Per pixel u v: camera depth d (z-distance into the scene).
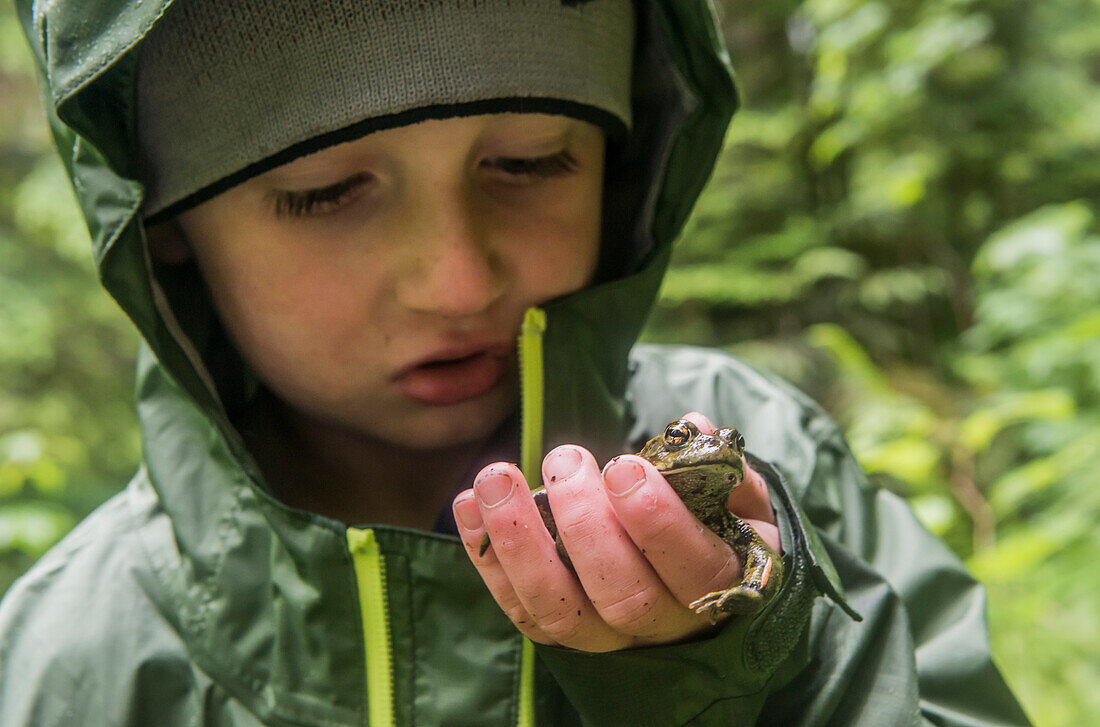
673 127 0.37
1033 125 1.37
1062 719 0.60
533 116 0.32
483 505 0.25
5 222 1.62
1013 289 1.04
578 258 0.35
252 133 0.31
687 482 0.27
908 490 0.85
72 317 1.54
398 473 0.37
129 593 0.34
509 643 0.30
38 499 1.18
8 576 1.06
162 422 0.36
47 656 0.32
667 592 0.26
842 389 1.30
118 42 0.29
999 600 0.70
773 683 0.28
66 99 0.29
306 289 0.32
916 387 1.26
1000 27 1.36
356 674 0.31
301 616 0.31
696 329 1.53
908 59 1.25
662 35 0.37
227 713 0.32
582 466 0.26
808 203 1.54
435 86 0.30
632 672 0.27
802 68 1.54
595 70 0.33
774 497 0.29
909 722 0.29
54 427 1.42
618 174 0.39
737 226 1.55
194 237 0.34
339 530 0.30
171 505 0.34
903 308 1.46
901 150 1.34
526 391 0.33
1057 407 0.73
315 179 0.31
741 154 1.58
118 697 0.32
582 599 0.26
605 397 0.34
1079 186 1.40
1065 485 0.82
